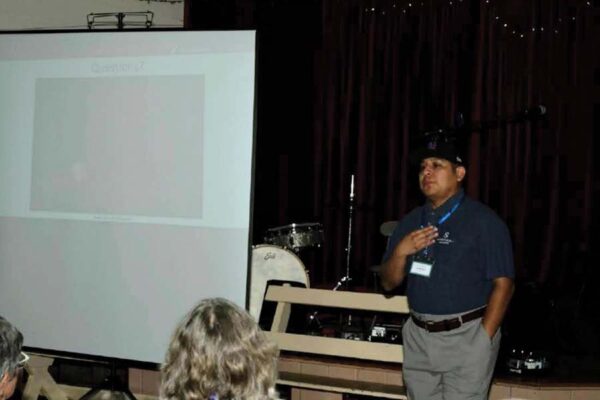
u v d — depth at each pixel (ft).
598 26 18.83
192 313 5.35
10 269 13.46
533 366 13.44
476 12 19.81
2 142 13.46
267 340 5.35
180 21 20.56
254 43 12.04
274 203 21.49
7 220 13.46
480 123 17.19
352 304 13.39
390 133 20.67
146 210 12.63
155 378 14.87
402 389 12.97
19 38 13.34
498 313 9.91
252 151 12.00
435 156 10.44
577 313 17.06
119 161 12.78
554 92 19.22
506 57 19.54
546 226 19.51
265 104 21.17
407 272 10.78
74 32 13.05
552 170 19.36
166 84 12.46
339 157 21.24
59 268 13.17
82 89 12.98
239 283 12.11
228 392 5.00
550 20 19.13
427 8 20.20
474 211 10.26
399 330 14.76
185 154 12.37
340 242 21.25
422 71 20.34
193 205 12.34
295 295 13.94
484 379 10.11
